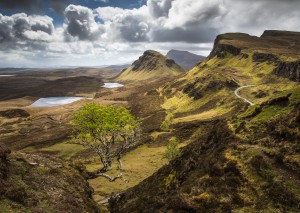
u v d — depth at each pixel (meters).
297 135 25.56
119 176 32.72
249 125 33.28
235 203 21.66
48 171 29.14
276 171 22.66
